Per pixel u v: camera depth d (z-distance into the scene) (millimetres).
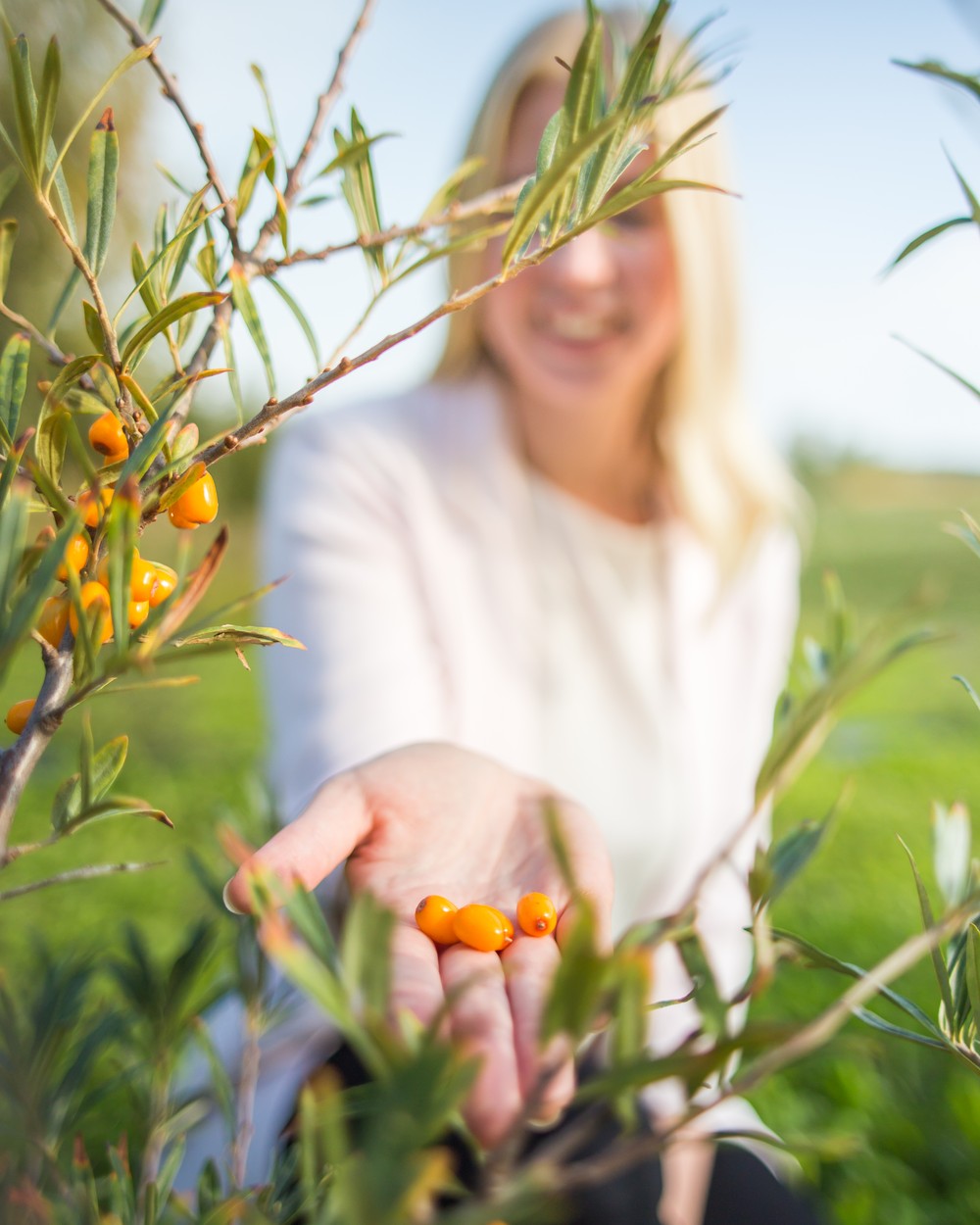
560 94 707
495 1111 148
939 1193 755
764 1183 541
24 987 309
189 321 206
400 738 599
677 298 751
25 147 169
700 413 802
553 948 222
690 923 166
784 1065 125
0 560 145
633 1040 119
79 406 193
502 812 332
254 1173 425
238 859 131
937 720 2531
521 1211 116
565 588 739
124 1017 318
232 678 3145
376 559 675
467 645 707
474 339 821
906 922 1252
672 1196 510
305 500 682
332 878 415
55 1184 208
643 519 820
